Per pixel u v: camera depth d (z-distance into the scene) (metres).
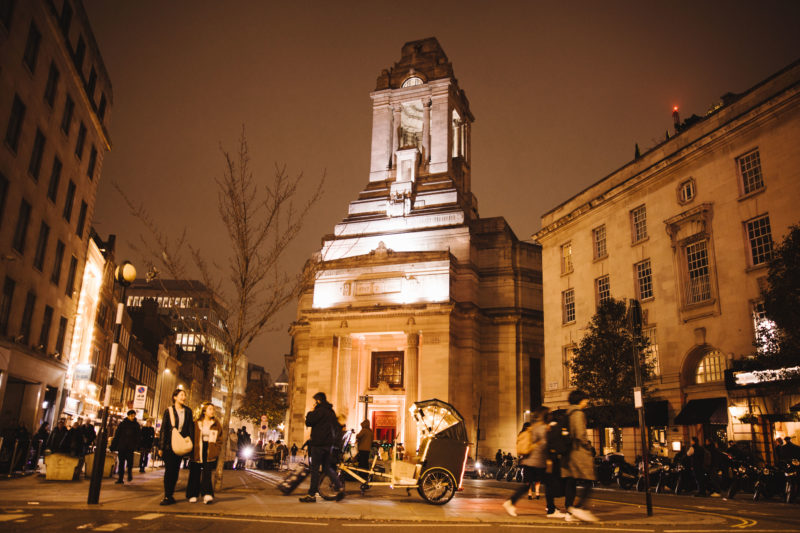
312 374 54.62
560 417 11.90
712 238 28.81
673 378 29.77
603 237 36.75
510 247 59.03
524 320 56.12
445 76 66.31
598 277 36.47
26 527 8.62
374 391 54.28
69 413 34.72
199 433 12.24
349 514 11.15
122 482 17.81
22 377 27.14
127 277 12.98
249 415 91.88
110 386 12.42
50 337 30.72
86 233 35.31
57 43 28.05
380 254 55.72
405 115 71.25
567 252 40.19
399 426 52.78
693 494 21.11
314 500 13.04
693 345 28.97
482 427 53.91
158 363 76.25
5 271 25.02
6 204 24.59
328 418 13.44
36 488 15.30
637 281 33.56
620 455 25.47
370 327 53.69
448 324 51.72
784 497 19.66
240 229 18.86
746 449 23.72
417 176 62.94
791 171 25.50
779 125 26.25
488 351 56.06
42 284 29.08
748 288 26.70
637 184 33.81
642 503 16.28
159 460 35.28
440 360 51.19
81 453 21.70
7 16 23.20
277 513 10.95
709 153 29.62
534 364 55.91
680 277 30.33
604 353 28.89
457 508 13.19
